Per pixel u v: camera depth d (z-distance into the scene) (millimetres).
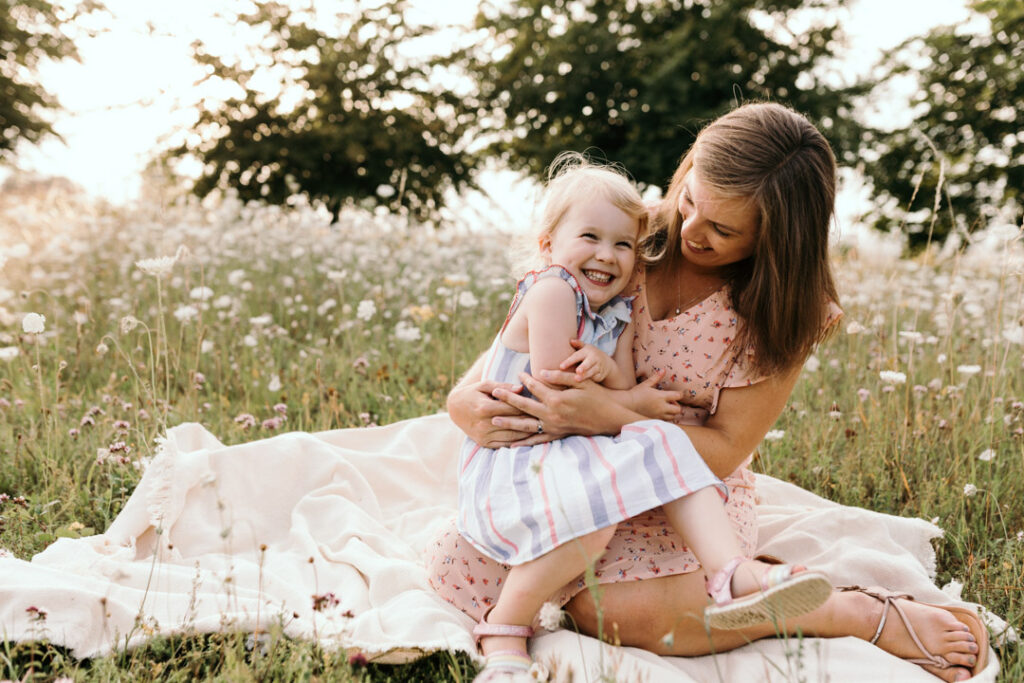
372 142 15164
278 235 7562
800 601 1783
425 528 3064
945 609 2342
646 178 14695
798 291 2248
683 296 2502
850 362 4828
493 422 2391
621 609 2213
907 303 6062
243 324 5598
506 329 2523
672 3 15742
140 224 8078
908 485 3391
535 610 2182
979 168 14297
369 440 3432
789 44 15070
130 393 4320
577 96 15562
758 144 2182
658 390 2439
